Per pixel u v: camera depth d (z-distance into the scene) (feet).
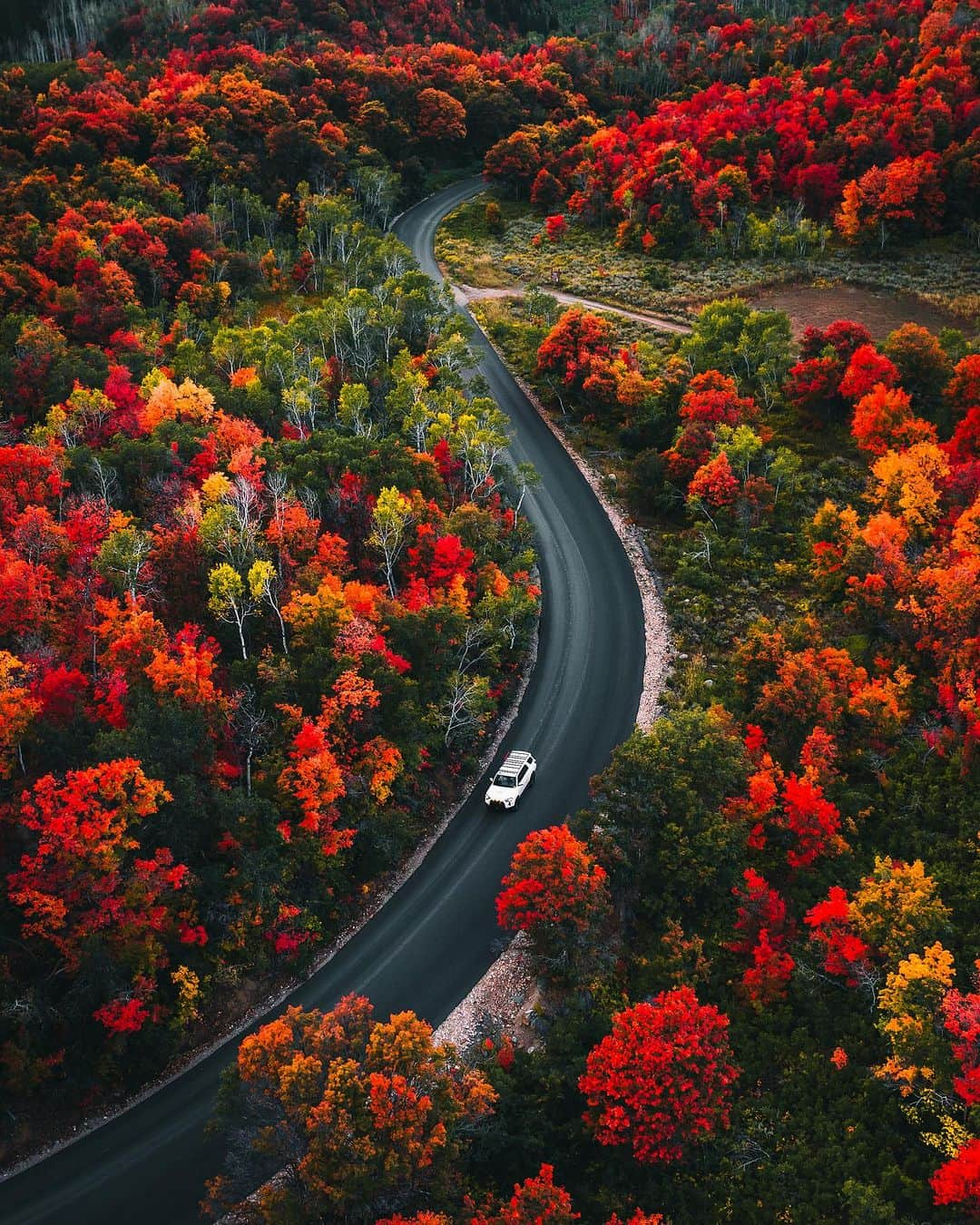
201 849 181.78
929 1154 159.33
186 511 231.71
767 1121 164.76
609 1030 162.91
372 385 330.75
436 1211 135.44
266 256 444.14
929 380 331.36
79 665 199.93
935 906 179.01
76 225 405.80
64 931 162.09
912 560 267.59
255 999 176.14
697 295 451.53
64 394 298.56
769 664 235.20
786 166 522.47
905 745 226.79
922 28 592.19
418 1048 135.54
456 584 238.48
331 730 199.93
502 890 196.24
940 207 475.72
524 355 400.47
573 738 235.61
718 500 297.74
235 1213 142.20
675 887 191.31
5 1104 152.15
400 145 596.29
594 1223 146.10
